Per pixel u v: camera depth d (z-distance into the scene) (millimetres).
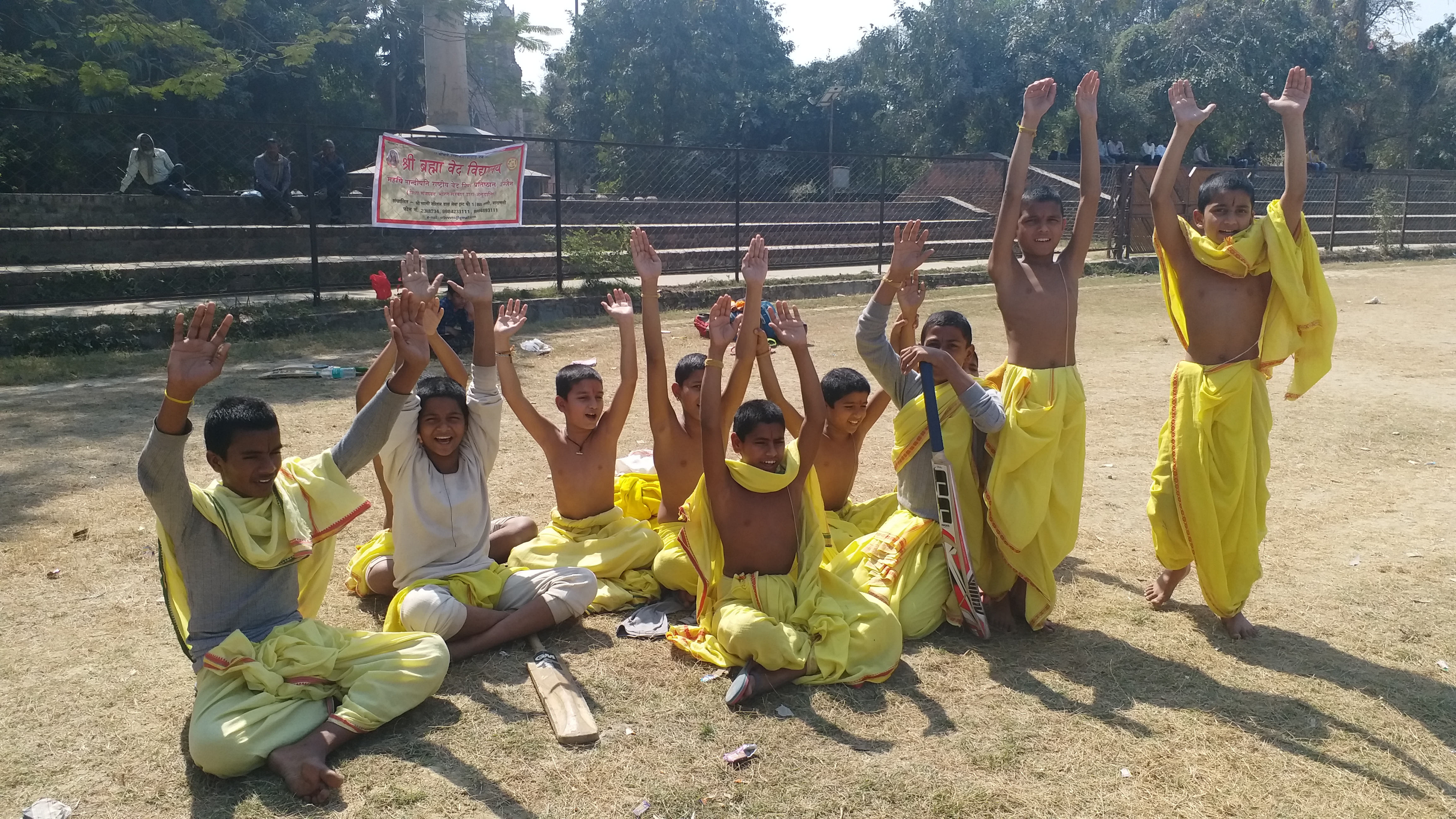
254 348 10898
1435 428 7902
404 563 4281
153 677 3826
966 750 3354
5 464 6555
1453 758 3334
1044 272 4258
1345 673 3926
